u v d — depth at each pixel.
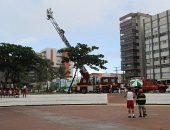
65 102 39.50
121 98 47.00
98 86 59.91
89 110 29.03
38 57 81.00
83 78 59.69
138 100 22.19
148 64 139.00
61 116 23.17
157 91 58.81
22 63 78.56
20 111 28.97
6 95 42.00
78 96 39.62
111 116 22.67
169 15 129.00
